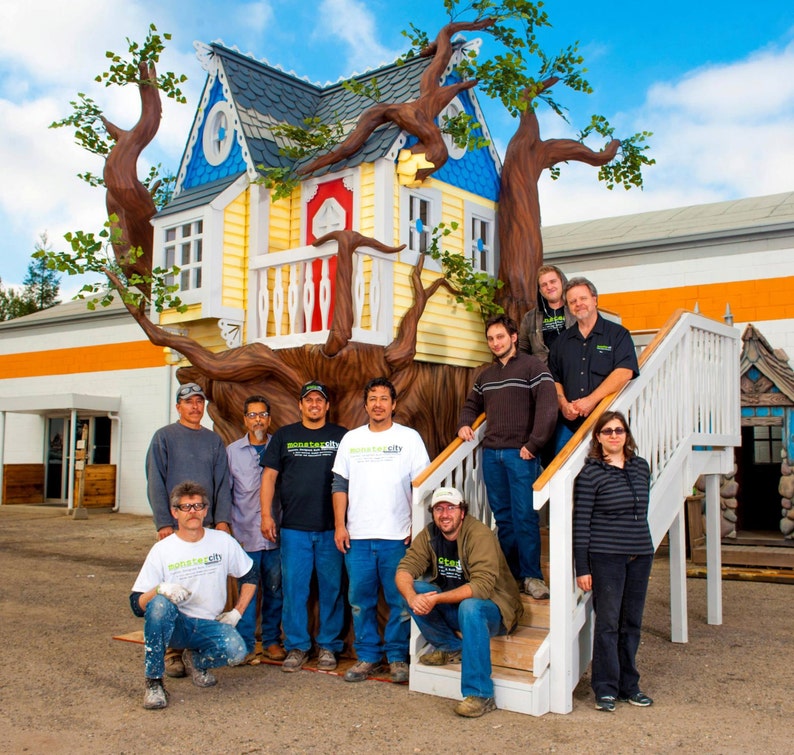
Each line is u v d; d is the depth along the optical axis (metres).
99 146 8.26
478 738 4.34
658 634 7.11
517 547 5.73
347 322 6.43
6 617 7.62
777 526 12.41
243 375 6.89
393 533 5.57
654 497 5.72
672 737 4.34
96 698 5.12
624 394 5.45
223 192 7.31
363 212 7.10
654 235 13.38
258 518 6.11
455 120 7.49
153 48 7.84
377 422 5.75
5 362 20.83
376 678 5.54
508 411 5.61
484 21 7.55
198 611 5.21
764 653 6.40
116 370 18.33
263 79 8.29
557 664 4.81
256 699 5.08
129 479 17.89
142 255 7.12
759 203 14.52
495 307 7.84
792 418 10.50
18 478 19.52
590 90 7.99
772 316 11.55
